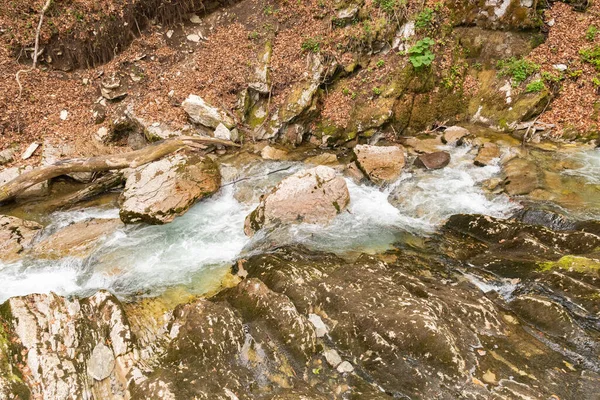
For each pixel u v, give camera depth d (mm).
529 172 8727
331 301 5492
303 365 4840
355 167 9453
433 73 10695
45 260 7328
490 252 6730
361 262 6387
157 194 8125
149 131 10086
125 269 7070
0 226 7730
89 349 5004
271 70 10883
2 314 5238
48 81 10969
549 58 10648
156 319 5965
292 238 7523
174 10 11867
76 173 9359
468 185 8758
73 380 4660
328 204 7973
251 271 6648
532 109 10227
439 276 6391
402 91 10453
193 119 10344
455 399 4215
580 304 5301
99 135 10312
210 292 6488
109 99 10867
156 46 11609
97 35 11164
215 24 12117
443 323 4887
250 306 5488
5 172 8883
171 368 4727
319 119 10703
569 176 8609
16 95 10312
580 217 7375
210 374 4590
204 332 5008
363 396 4441
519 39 10945
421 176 9156
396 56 10562
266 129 10602
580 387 4344
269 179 9383
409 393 4402
